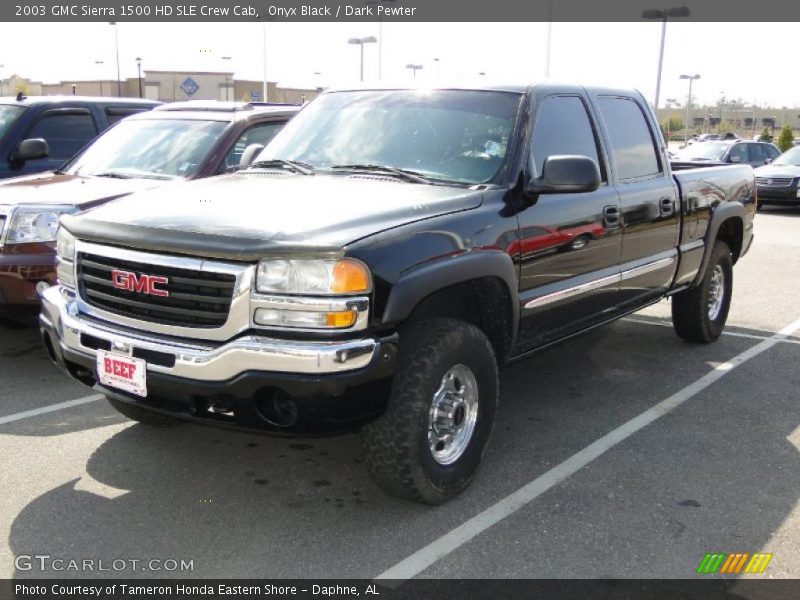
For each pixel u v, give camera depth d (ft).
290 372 10.19
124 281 11.30
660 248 18.01
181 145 21.94
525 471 13.65
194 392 10.64
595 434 15.38
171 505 12.26
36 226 17.53
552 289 14.28
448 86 15.40
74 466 13.58
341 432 10.73
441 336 11.60
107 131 24.13
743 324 24.59
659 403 17.19
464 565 10.70
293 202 12.15
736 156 67.62
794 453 14.58
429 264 11.22
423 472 11.62
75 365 12.30
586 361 20.35
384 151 14.58
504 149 13.79
